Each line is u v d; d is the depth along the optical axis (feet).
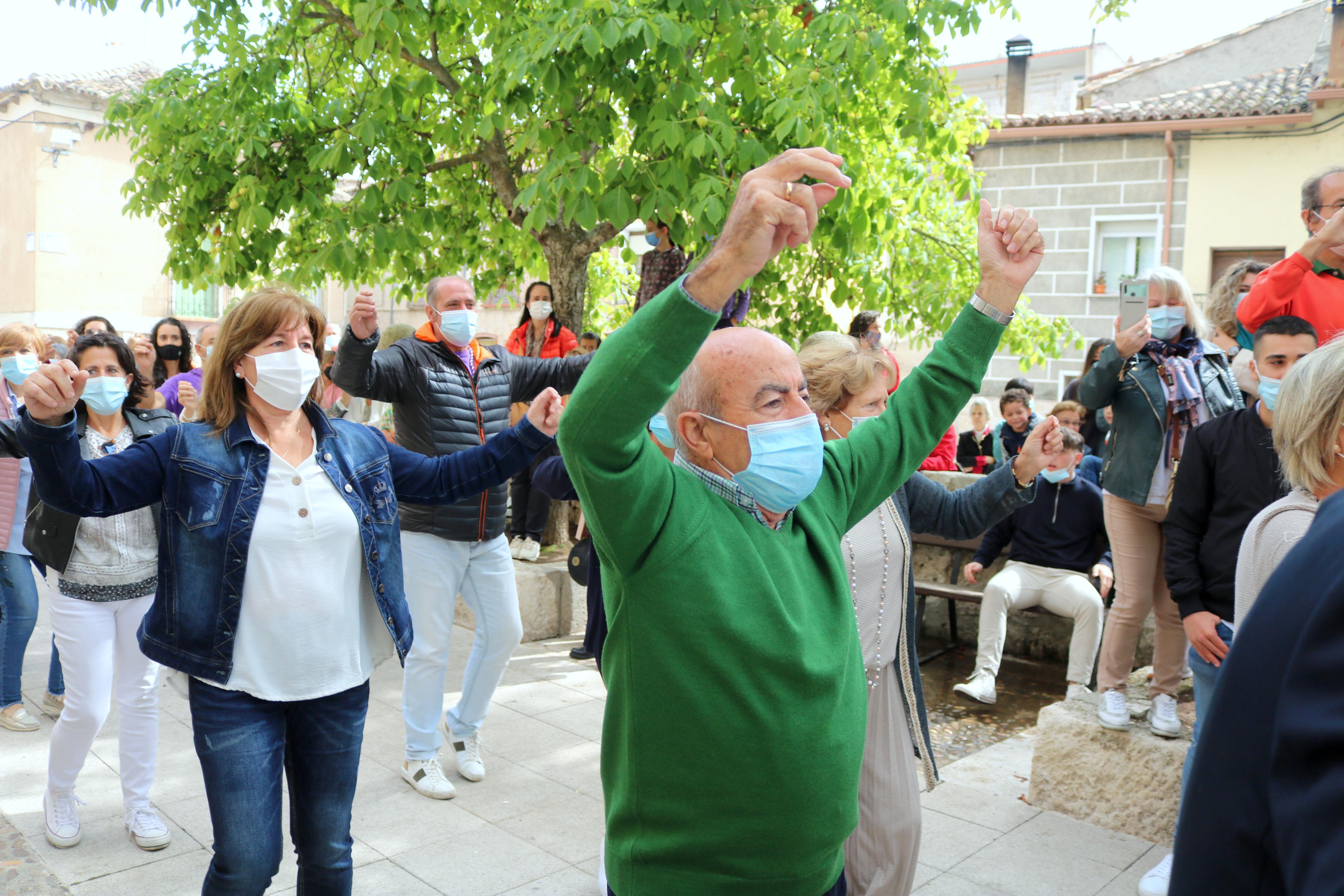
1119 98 65.51
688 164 17.74
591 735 15.05
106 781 12.84
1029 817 12.46
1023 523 18.12
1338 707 2.61
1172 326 12.88
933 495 8.68
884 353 9.74
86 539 10.58
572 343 22.74
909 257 26.76
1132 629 12.48
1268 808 2.89
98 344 10.78
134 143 24.26
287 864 10.91
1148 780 11.85
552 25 17.33
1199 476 10.41
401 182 20.42
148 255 82.84
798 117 17.16
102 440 11.14
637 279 35.01
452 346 13.48
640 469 5.00
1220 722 3.07
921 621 22.18
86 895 10.00
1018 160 56.49
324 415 8.18
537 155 24.26
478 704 13.43
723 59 18.78
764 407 5.54
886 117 22.68
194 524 7.36
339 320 82.17
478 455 8.38
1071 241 55.52
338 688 7.70
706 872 5.38
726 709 5.21
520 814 12.24
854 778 5.68
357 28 20.67
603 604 9.83
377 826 11.85
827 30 18.94
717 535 5.38
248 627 7.38
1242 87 54.70
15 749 13.93
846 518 6.30
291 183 21.50
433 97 24.38
